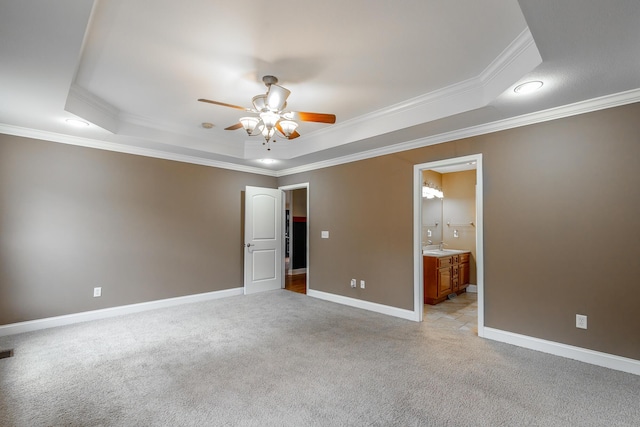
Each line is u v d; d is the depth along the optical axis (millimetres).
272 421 1939
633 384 2373
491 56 2523
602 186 2715
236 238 5508
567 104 2834
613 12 1607
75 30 1838
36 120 3316
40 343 3180
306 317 4121
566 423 1918
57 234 3781
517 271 3158
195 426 1891
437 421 1935
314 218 5402
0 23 1755
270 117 2898
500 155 3293
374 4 1919
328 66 2670
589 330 2750
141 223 4434
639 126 2562
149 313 4281
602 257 2703
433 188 6141
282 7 1938
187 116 3877
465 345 3156
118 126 3801
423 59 2562
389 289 4270
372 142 4074
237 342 3229
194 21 2078
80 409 2049
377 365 2705
